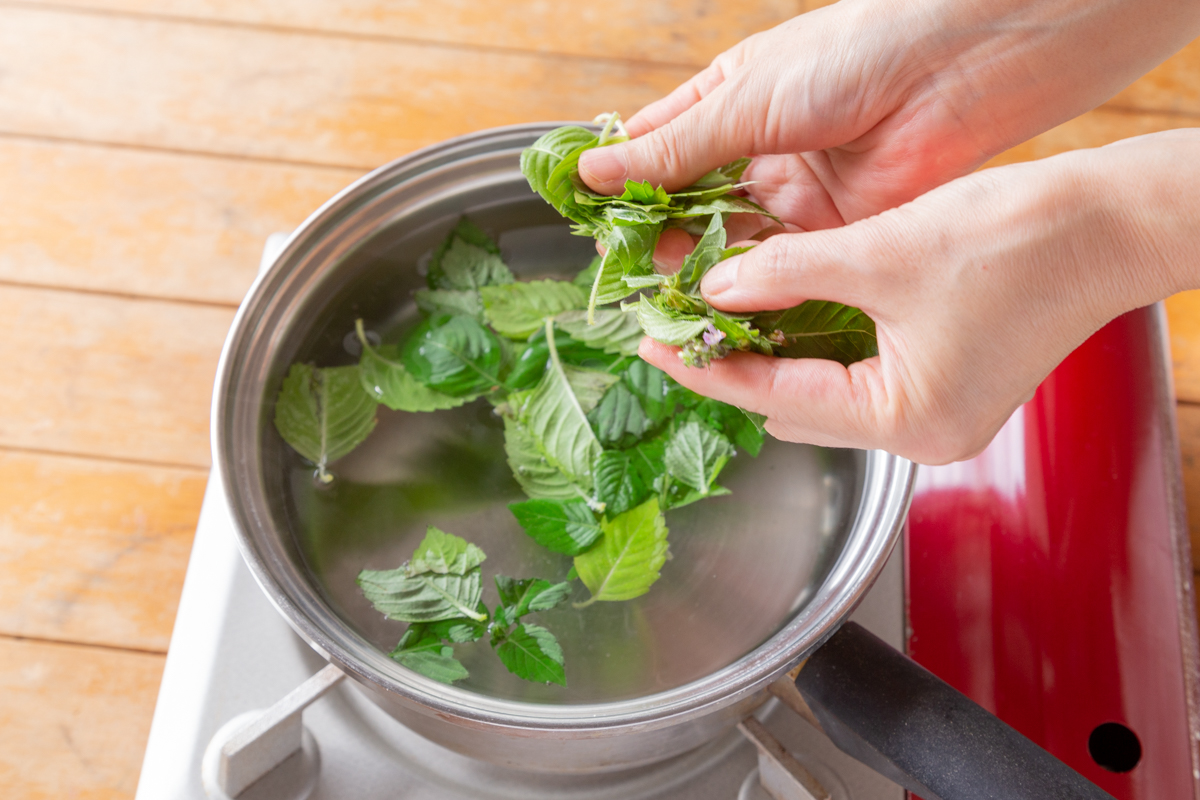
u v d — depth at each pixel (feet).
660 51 2.21
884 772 1.48
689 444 1.62
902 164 1.62
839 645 1.46
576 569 1.59
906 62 1.53
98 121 2.13
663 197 1.49
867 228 1.41
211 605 1.65
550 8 2.23
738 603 1.59
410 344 1.69
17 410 1.96
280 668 1.63
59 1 2.19
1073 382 1.76
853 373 1.46
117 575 1.88
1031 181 1.39
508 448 1.66
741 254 1.44
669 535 1.64
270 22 2.20
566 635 1.57
